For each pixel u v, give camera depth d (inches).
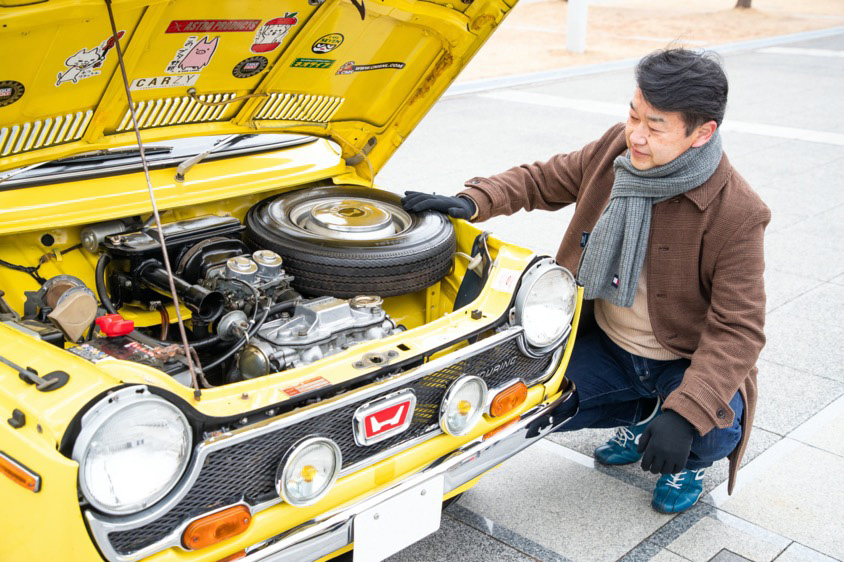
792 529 120.9
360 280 104.2
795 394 157.9
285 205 116.7
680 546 116.7
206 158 116.0
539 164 132.0
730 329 105.7
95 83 98.1
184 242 104.7
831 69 608.4
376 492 87.8
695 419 101.5
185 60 103.0
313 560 84.0
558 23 836.6
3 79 88.8
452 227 117.3
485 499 126.6
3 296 95.1
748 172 320.5
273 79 115.5
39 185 100.4
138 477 71.1
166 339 99.7
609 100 474.6
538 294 102.5
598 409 127.7
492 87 504.4
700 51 102.7
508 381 101.3
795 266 224.4
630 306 114.4
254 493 79.9
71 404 70.2
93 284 103.2
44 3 81.2
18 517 73.1
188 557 75.9
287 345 91.0
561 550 115.3
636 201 109.4
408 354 89.0
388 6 110.4
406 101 130.7
